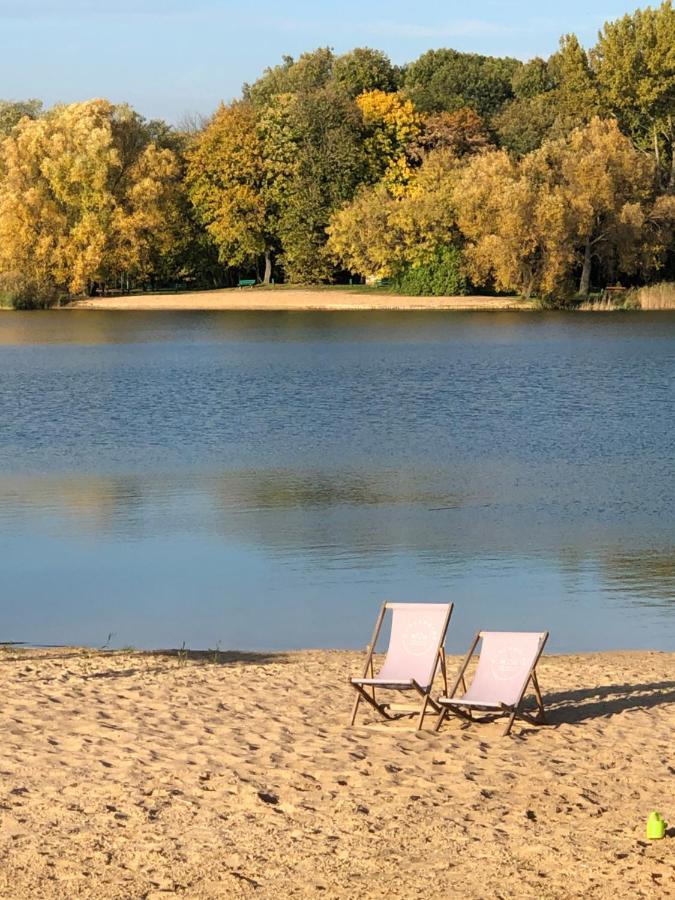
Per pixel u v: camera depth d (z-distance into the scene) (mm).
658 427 34719
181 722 10320
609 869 7016
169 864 7145
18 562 19141
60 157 92688
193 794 8422
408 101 98062
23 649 13867
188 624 15617
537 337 68188
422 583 17719
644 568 18484
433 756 9461
